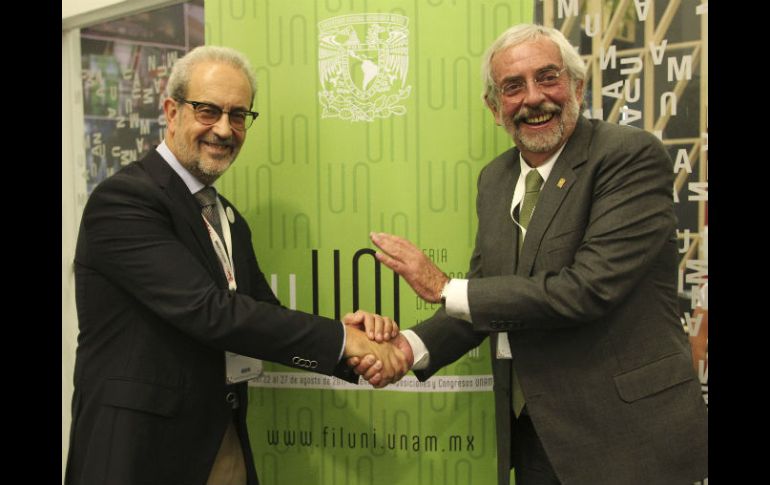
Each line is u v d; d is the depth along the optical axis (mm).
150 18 2719
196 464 1651
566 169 1655
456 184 2170
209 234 1757
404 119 2172
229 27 2227
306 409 2277
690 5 2076
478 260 1995
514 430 1862
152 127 2748
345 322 1995
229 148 1779
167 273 1581
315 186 2227
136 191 1602
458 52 2135
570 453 1595
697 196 2107
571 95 1683
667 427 1533
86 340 1651
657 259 1632
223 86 1721
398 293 2209
